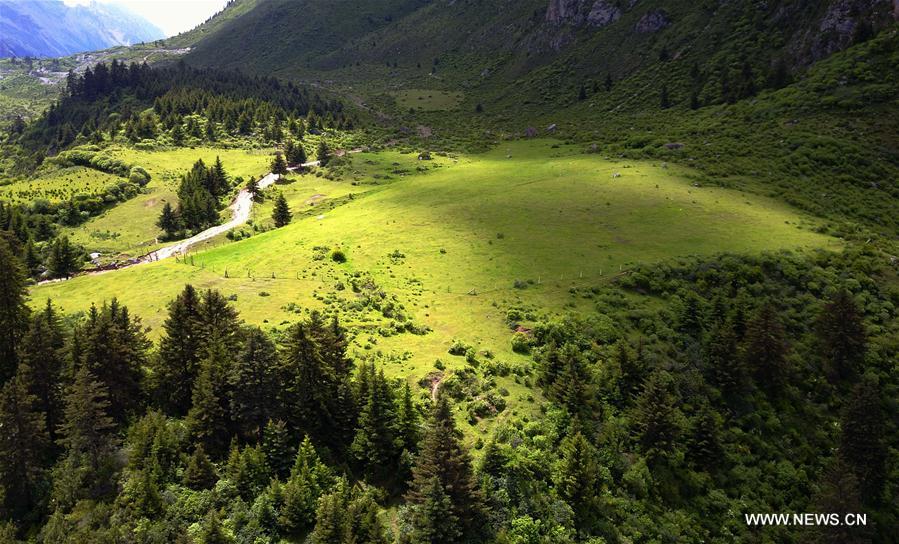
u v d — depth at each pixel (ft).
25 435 161.79
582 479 158.51
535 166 515.50
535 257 308.19
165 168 634.02
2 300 206.80
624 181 426.92
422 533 138.72
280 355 184.14
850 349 234.38
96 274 352.28
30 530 155.02
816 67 536.83
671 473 184.96
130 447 170.30
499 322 247.91
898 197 380.37
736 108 545.03
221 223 489.26
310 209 474.49
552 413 190.19
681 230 334.65
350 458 169.89
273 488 152.56
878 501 191.21
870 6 544.21
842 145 424.87
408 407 173.17
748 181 414.21
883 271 291.99
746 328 238.89
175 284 306.35
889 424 217.36
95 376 177.88
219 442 174.50
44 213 484.74
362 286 287.07
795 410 219.00
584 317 247.91
